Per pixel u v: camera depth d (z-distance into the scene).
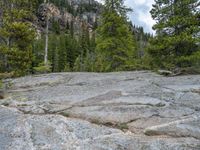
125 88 10.84
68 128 7.26
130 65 23.19
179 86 10.69
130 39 24.91
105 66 24.06
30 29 17.97
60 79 13.73
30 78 14.60
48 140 6.64
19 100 10.15
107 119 7.66
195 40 18.58
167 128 6.87
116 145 6.24
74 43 62.59
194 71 14.37
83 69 43.25
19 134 7.04
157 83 11.45
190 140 6.32
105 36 24.34
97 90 10.78
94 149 6.10
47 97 10.30
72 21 97.50
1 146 6.43
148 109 8.16
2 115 8.59
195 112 7.83
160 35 20.31
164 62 20.14
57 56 48.50
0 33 16.83
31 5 18.66
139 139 6.50
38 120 7.93
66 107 8.90
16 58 17.06
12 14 17.41
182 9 19.69
